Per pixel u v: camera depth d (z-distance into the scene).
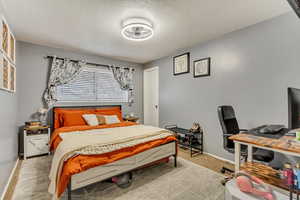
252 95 2.36
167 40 2.96
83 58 3.76
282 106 2.05
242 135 1.47
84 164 1.55
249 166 1.22
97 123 3.28
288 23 2.00
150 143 2.19
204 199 1.65
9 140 2.05
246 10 1.96
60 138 2.31
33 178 2.08
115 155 1.82
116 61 4.35
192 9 1.94
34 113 3.12
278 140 1.25
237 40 2.53
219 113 2.06
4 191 1.74
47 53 3.28
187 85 3.46
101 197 1.68
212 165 2.52
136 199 1.65
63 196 1.68
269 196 0.86
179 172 2.27
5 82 1.83
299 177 0.84
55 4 1.83
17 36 2.74
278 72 2.09
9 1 1.75
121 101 4.43
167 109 4.03
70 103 3.57
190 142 3.01
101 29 2.50
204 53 3.07
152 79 4.62
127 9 1.94
